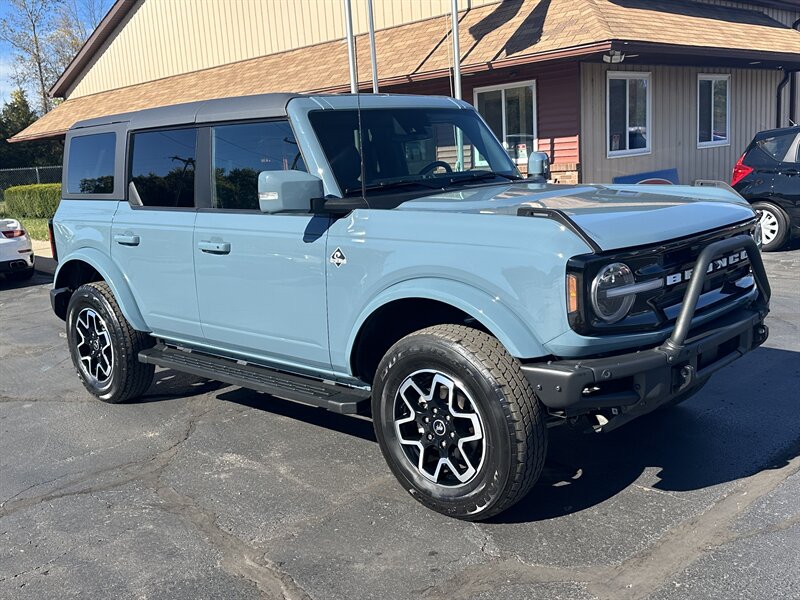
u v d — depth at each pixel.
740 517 3.69
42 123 25.28
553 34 12.34
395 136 4.68
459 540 3.62
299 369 4.60
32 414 5.81
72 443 5.14
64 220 6.07
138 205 5.42
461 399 3.68
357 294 4.01
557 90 13.21
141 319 5.53
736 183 11.41
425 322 4.29
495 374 3.47
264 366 4.89
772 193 10.94
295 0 18.55
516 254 3.43
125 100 22.91
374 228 3.93
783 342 6.61
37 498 4.30
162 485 4.39
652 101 14.50
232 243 4.62
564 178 13.30
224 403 5.84
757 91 17.38
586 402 3.38
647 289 3.48
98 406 5.91
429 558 3.47
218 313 4.84
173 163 5.14
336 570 3.42
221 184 4.81
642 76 14.16
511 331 3.43
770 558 3.31
